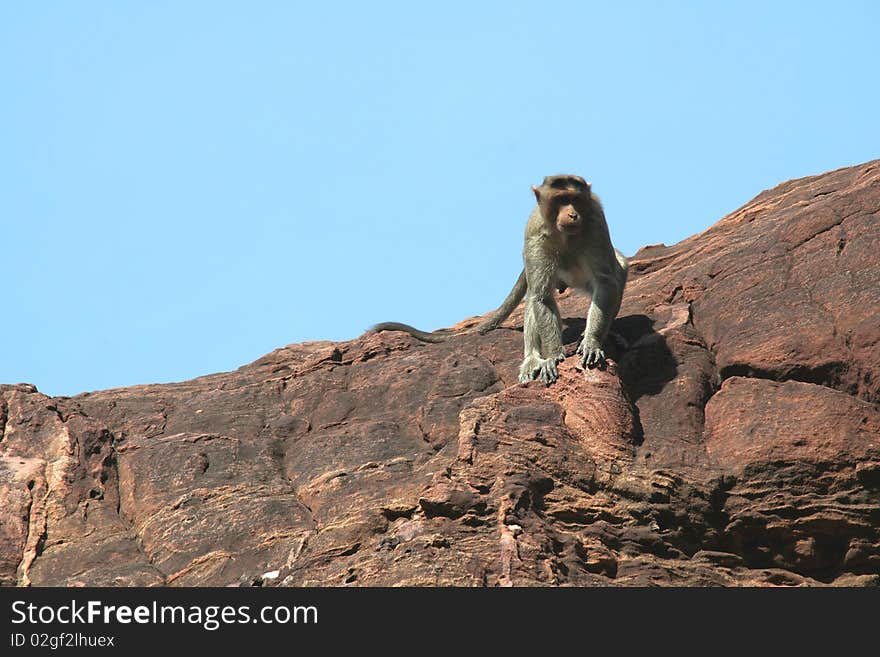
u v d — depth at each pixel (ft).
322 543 108.99
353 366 138.92
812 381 117.91
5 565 114.62
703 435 117.91
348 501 114.52
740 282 131.64
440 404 126.11
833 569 111.14
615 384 118.73
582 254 129.90
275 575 108.47
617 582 104.42
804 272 127.34
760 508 110.22
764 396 116.47
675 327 128.88
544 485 109.19
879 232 124.47
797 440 111.34
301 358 147.43
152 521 118.32
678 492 110.63
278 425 130.72
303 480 120.88
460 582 99.81
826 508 108.99
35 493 121.70
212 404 135.44
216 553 112.68
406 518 108.88
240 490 120.16
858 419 111.14
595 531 107.55
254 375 144.25
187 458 124.26
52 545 117.29
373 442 123.34
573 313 146.92
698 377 122.83
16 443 127.65
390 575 101.45
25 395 133.59
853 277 122.52
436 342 144.87
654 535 108.47
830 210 131.03
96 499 122.62
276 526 114.52
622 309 140.15
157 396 139.95
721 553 110.63
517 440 112.16
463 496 106.52
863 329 116.78
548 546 103.55
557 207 127.65
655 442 115.24
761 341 121.70
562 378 119.96
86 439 127.95
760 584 108.68
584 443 114.11
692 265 142.72
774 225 141.49
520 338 139.03
